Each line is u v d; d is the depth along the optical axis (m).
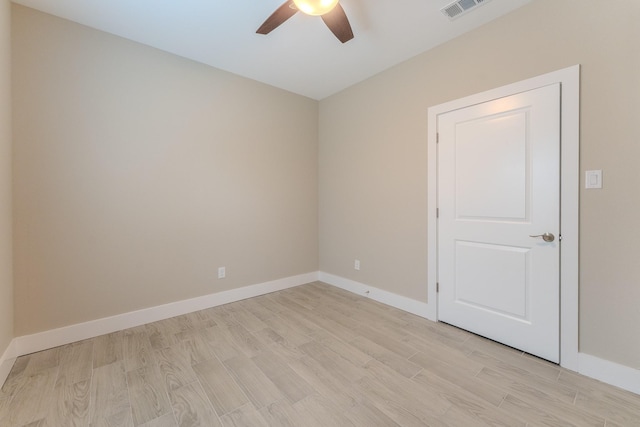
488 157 2.17
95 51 2.23
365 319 2.60
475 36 2.22
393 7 1.99
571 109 1.77
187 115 2.71
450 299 2.46
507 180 2.07
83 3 1.95
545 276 1.90
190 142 2.73
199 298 2.82
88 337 2.23
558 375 1.75
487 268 2.20
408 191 2.76
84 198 2.21
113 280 2.35
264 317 2.65
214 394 1.59
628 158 1.59
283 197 3.49
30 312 2.01
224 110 2.96
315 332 2.35
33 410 1.46
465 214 2.33
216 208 2.92
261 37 2.36
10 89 1.90
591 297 1.73
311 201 3.79
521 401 1.53
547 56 1.86
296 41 2.43
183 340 2.21
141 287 2.48
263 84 3.25
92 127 2.23
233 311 2.80
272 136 3.36
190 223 2.75
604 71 1.65
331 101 3.63
